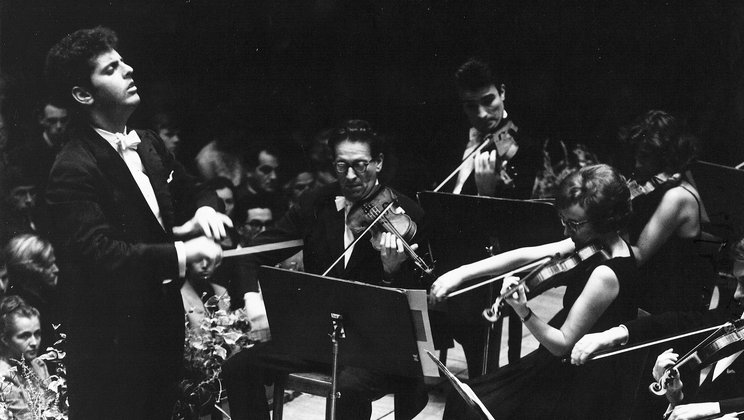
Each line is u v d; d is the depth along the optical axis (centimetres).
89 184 336
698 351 321
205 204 372
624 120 882
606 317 335
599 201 330
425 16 772
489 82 493
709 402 316
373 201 395
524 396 339
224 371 388
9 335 410
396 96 762
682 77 882
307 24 729
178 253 338
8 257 450
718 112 883
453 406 346
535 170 494
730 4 868
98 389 345
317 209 406
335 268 393
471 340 456
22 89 561
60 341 410
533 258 370
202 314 434
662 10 868
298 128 723
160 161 362
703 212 460
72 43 344
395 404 382
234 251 410
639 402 361
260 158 662
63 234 333
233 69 702
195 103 689
